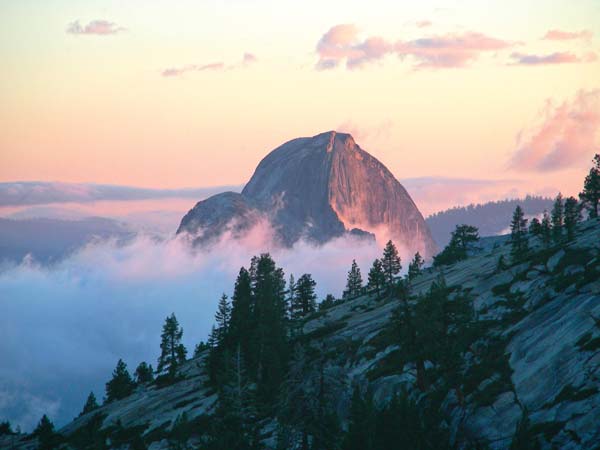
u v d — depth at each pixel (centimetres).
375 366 7638
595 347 5378
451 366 6059
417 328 6525
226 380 5753
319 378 4872
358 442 4972
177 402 10194
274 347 9038
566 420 4747
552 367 5525
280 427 5122
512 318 7219
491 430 5269
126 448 8969
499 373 5997
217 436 5406
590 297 6331
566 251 8362
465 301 6575
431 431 5484
